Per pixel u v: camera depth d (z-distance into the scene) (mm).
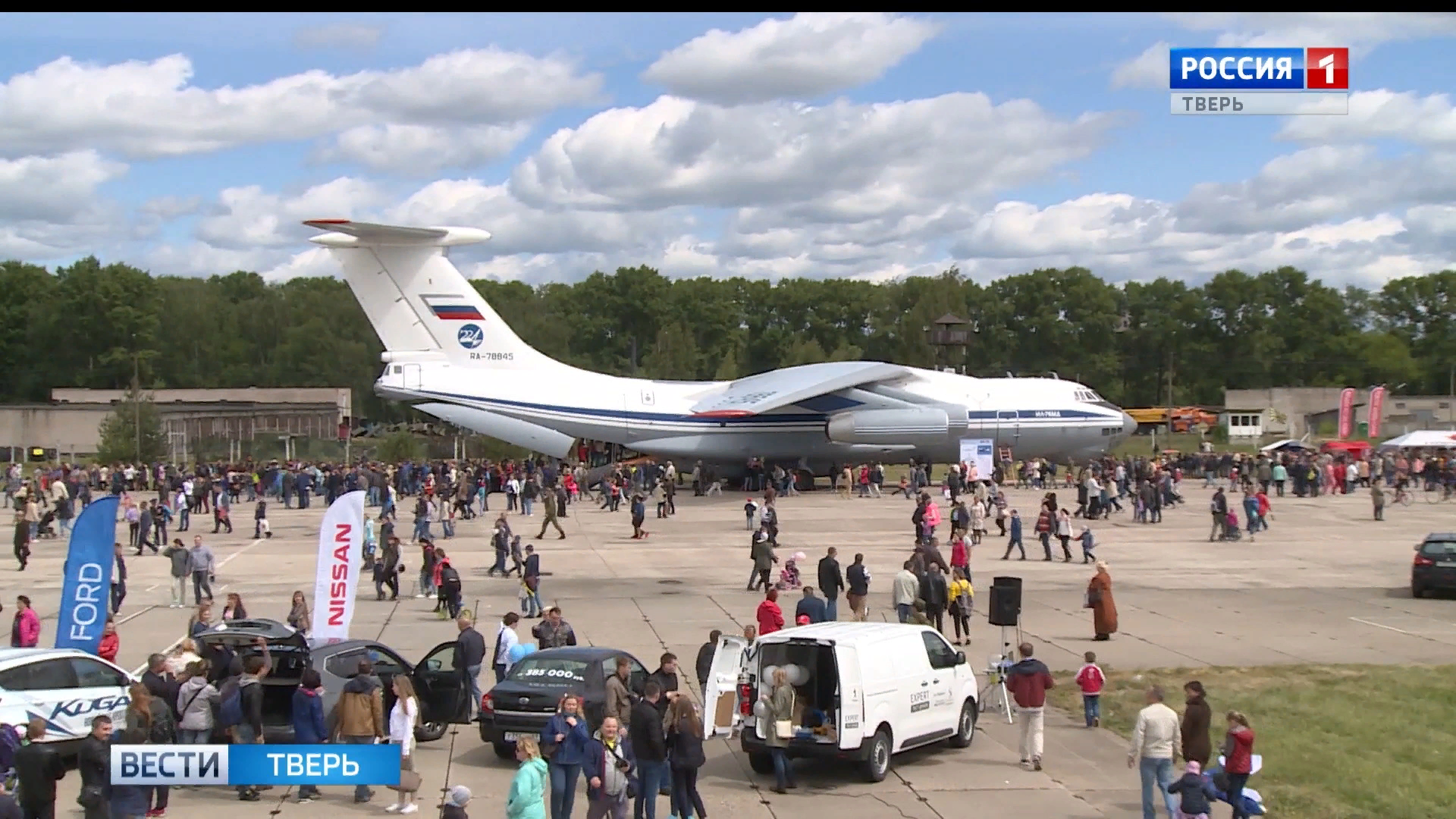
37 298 131500
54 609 27422
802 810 13922
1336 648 23172
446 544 39031
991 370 152750
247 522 47500
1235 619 26234
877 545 37906
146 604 28016
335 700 15219
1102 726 17719
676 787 13211
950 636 24359
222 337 137625
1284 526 44250
